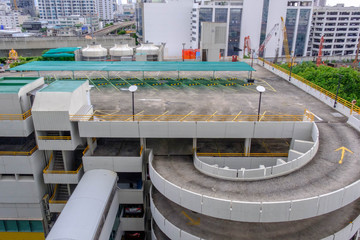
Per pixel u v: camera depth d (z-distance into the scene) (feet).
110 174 106.42
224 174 90.58
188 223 88.33
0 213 113.29
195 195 77.92
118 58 248.11
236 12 429.79
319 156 99.40
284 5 436.76
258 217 74.08
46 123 101.04
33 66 181.16
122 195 108.88
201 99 148.77
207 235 83.20
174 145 119.75
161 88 169.07
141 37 528.63
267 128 108.27
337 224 85.66
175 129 105.19
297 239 80.43
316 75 246.27
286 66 325.21
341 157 98.68
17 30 640.17
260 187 84.74
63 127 101.91
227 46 444.14
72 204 89.30
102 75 203.21
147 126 104.32
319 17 534.37
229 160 108.06
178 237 83.05
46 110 99.81
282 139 130.31
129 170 108.88
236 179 89.30
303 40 466.70
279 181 86.94
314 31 549.13
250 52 432.25
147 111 129.80
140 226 111.14
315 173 90.07
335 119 128.57
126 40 360.69
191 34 469.16
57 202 111.04
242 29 438.40
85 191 94.73
